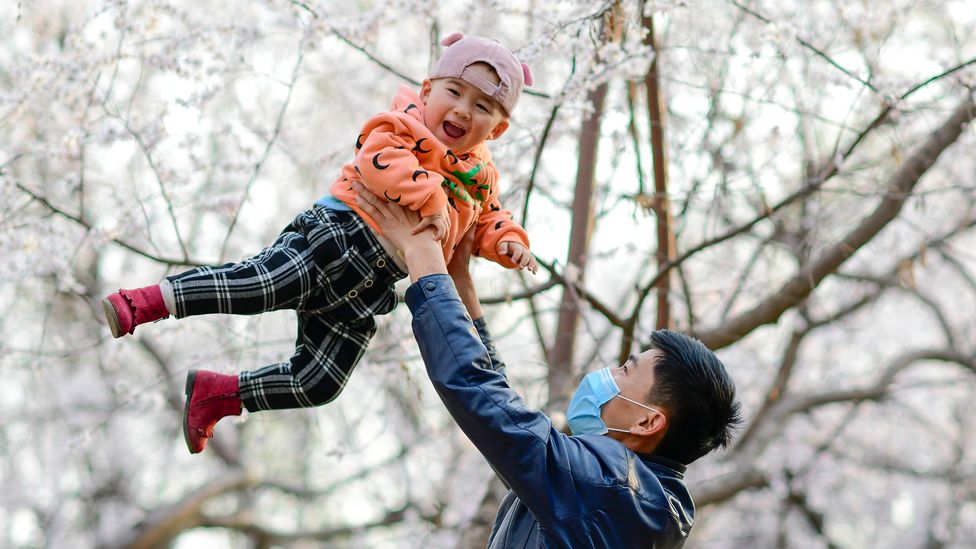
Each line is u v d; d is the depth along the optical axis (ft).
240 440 37.88
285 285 8.82
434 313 8.54
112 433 35.24
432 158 8.96
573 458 8.49
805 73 20.58
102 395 33.60
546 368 21.62
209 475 38.93
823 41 20.72
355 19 17.52
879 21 20.31
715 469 29.96
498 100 9.02
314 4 17.53
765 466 31.81
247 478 35.76
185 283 8.55
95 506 37.14
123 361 31.01
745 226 17.80
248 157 18.85
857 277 28.45
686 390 9.12
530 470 8.31
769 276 25.55
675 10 16.98
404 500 33.32
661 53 19.97
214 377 9.44
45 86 18.03
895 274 27.78
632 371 9.42
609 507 8.45
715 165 21.21
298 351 9.46
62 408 33.24
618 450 8.81
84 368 32.32
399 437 29.84
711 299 27.61
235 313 8.77
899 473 36.14
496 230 9.95
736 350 32.68
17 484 34.99
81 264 29.45
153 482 37.88
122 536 34.04
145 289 8.47
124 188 18.76
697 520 35.12
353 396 27.27
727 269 26.76
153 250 19.43
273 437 38.01
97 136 17.37
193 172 18.52
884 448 35.96
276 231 26.89
